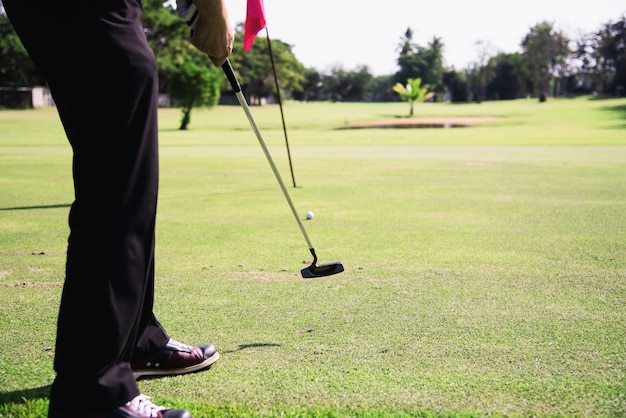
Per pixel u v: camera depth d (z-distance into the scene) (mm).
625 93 82438
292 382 1928
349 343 2285
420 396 1816
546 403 1771
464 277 3293
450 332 2408
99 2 1590
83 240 1628
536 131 27094
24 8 1607
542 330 2436
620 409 1735
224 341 2314
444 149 15617
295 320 2562
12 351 2211
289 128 35625
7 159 12297
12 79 65188
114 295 1619
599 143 17797
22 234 4613
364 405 1753
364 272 3402
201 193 7047
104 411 1607
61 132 27016
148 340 1962
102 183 1628
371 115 50594
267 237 4457
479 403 1768
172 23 56844
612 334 2389
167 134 27875
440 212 5637
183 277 3293
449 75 105250
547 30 99188
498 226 4898
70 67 1599
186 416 1638
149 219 1691
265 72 87500
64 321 1650
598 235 4508
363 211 5699
